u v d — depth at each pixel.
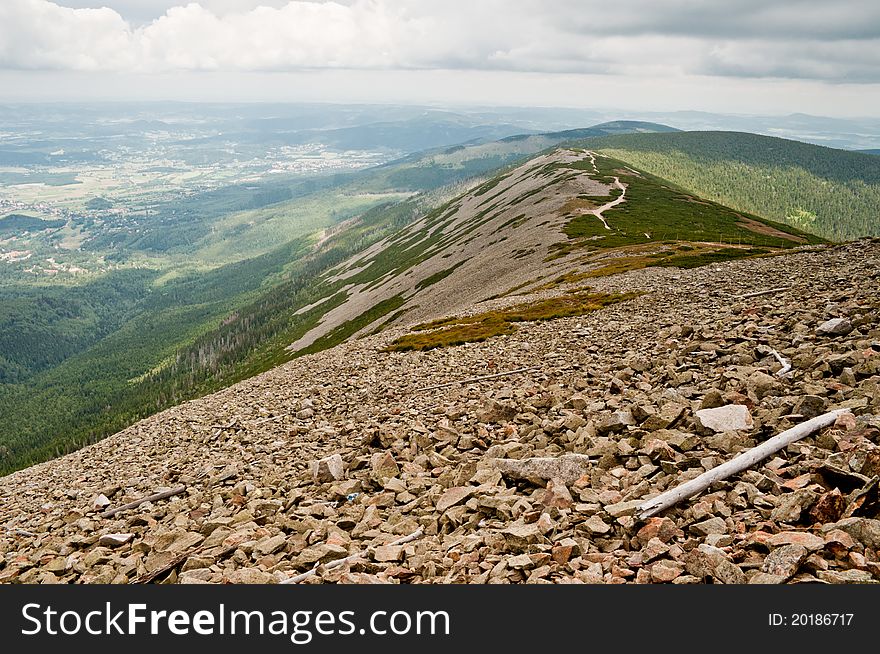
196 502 17.58
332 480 15.99
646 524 8.83
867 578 6.55
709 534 8.05
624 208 173.50
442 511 11.72
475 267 143.88
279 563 10.68
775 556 7.13
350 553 10.68
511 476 12.23
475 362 33.72
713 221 164.62
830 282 29.20
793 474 9.20
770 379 13.53
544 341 35.25
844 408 10.80
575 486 11.05
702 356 18.11
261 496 16.23
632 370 18.95
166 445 34.84
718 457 10.40
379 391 31.94
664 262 76.75
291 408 34.03
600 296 55.28
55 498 27.08
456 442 16.69
